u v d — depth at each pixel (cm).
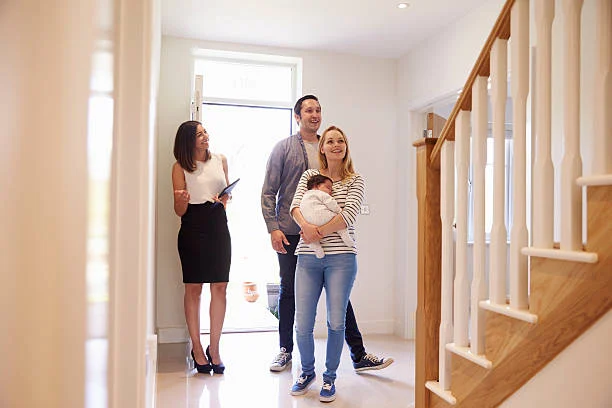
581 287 133
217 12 350
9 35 27
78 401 34
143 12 66
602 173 131
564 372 140
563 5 140
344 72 434
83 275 35
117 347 64
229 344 381
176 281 396
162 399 264
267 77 438
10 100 27
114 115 52
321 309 424
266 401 264
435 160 199
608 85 131
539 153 148
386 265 438
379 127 441
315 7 339
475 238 173
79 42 33
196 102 354
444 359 189
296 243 322
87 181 36
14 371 27
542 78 147
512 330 155
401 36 391
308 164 317
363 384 292
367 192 435
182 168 317
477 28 334
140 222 66
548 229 146
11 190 27
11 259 27
